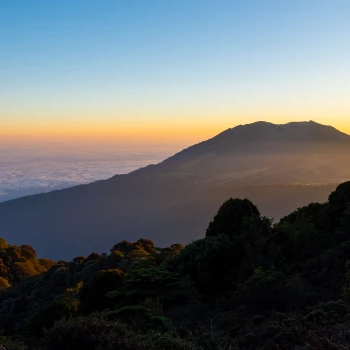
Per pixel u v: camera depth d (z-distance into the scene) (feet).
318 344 24.21
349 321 27.94
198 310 40.78
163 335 29.04
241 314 36.73
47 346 28.07
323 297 37.04
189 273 53.16
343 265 44.01
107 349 26.21
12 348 28.89
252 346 29.27
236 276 49.75
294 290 38.27
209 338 30.09
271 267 44.98
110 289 50.44
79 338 27.50
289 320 31.04
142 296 46.60
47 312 50.26
